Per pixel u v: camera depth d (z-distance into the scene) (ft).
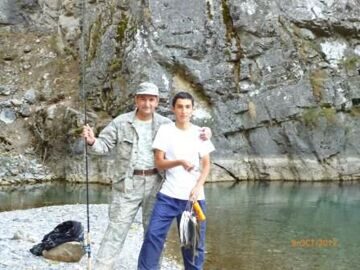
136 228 36.27
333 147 69.41
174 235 35.81
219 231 38.45
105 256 21.07
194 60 70.44
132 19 73.15
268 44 71.56
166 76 70.08
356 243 34.99
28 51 84.74
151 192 21.16
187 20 71.00
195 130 20.12
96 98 74.38
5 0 87.86
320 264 29.89
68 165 70.44
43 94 78.84
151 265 19.85
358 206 49.83
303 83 70.85
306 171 69.05
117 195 21.34
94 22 80.18
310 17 72.84
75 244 26.53
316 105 70.54
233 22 71.67
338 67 72.64
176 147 19.72
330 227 40.19
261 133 70.18
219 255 31.40
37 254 27.14
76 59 82.58
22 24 87.97
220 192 59.06
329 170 69.10
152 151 21.17
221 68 70.85
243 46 71.36
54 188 64.18
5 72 81.97
